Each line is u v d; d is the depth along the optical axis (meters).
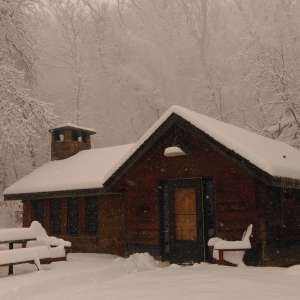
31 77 25.97
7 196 17.58
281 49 26.03
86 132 20.81
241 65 29.25
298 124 24.95
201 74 38.59
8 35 24.23
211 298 6.53
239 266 10.09
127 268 10.75
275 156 11.61
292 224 12.37
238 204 10.93
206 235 11.63
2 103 21.55
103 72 39.44
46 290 8.57
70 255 14.74
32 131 21.69
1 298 7.77
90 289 7.86
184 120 11.48
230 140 10.58
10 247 12.77
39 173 18.59
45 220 17.11
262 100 26.58
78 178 16.06
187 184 12.06
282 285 7.46
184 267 10.22
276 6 28.48
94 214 16.06
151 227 12.57
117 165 12.70
